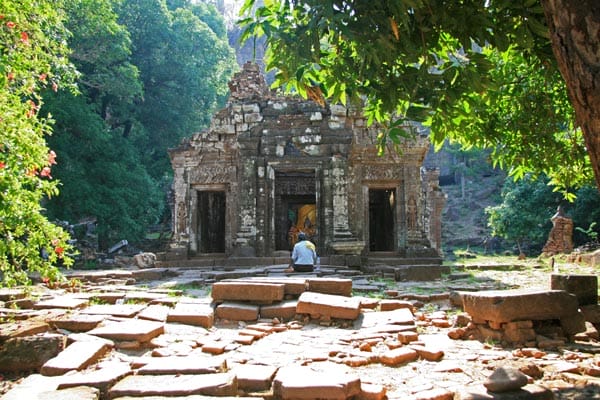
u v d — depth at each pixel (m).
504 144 8.37
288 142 21.52
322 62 5.95
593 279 7.57
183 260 20.75
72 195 27.66
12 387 4.87
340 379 4.38
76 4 27.66
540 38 5.63
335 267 16.53
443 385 4.72
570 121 7.84
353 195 20.80
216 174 22.14
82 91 32.19
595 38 3.01
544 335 6.54
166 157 42.50
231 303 8.41
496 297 6.51
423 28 5.23
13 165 6.20
